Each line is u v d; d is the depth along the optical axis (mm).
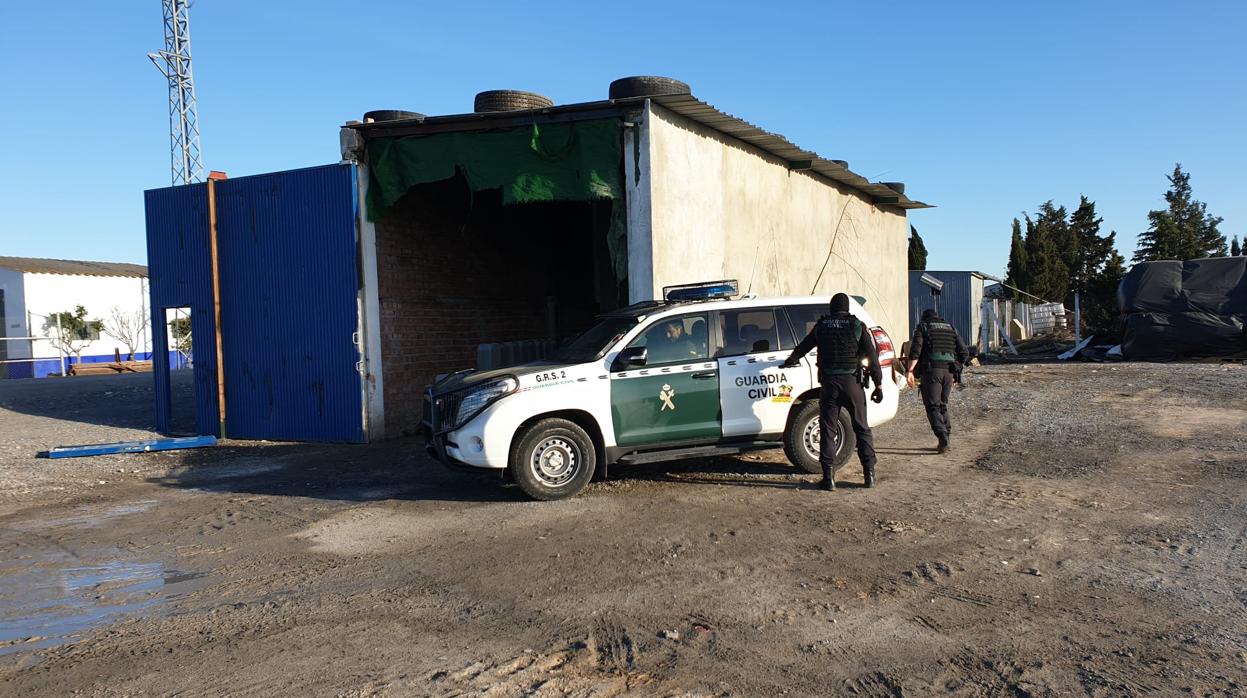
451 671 4004
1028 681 3723
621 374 7824
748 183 14078
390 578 5527
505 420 7469
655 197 10992
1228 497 6887
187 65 36094
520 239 16797
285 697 3771
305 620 4777
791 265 15906
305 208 12453
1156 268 20594
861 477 8180
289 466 10500
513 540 6336
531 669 4004
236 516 7676
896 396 8703
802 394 8328
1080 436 10008
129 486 9461
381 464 10352
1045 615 4492
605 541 6191
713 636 4336
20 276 43594
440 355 14094
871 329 8586
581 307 18672
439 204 14141
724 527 6457
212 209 13133
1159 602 4633
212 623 4797
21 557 6480
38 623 4898
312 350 12523
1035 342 32719
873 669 3898
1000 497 7168
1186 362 19609
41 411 17219
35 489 9273
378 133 12086
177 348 37969
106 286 47219
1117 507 6715
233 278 13125
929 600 4770
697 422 8008
